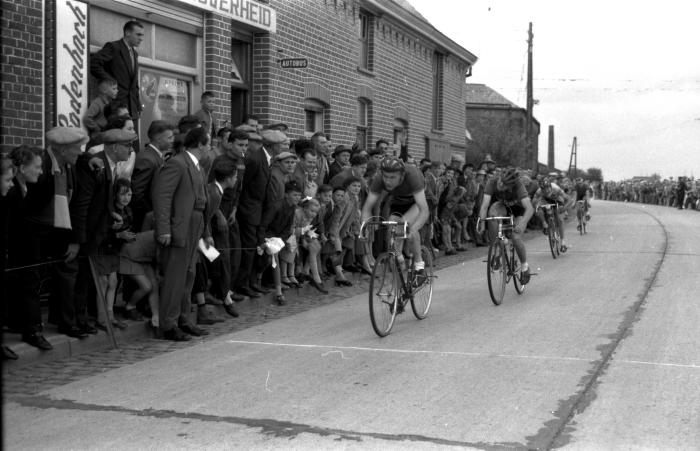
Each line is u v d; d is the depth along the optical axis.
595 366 6.00
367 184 11.29
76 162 6.41
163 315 7.03
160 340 7.10
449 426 4.58
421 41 20.30
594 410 4.89
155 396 5.23
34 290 6.15
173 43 10.33
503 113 49.41
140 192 7.28
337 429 4.53
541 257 14.35
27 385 5.51
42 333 6.29
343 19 15.09
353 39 15.61
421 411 4.88
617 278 11.24
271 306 9.02
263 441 4.33
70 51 8.16
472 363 6.13
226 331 7.55
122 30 9.40
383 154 12.66
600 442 4.31
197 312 7.83
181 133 8.02
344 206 10.29
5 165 5.59
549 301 9.25
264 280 9.52
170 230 6.89
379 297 7.12
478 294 9.91
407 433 4.46
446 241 14.77
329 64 14.52
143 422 4.67
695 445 4.27
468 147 31.78
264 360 6.28
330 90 14.62
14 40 7.50
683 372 5.82
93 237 6.60
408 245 7.68
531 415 4.79
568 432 4.48
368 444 4.28
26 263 6.14
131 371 5.93
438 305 9.06
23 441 4.34
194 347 6.80
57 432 4.49
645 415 4.79
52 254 6.49
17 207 6.02
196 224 7.11
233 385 5.50
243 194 8.55
